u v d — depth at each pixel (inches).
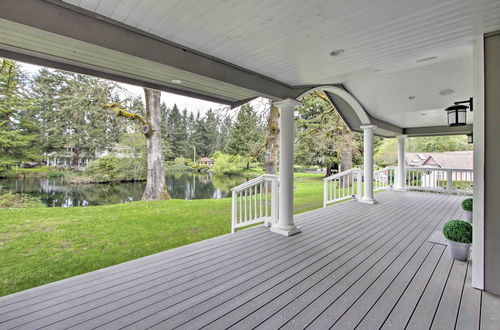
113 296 77.1
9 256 136.6
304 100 485.4
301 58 101.9
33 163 360.2
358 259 105.7
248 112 438.6
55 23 62.7
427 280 87.2
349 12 68.1
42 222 211.5
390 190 330.3
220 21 72.5
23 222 210.8
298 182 560.4
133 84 106.9
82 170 382.0
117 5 64.2
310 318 66.2
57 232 182.9
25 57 80.1
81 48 73.0
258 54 97.2
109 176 390.9
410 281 86.6
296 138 468.1
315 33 80.5
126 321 65.0
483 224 80.9
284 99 136.8
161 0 62.1
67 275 114.2
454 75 155.6
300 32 80.0
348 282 85.8
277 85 132.1
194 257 108.2
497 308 70.5
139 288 82.0
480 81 82.0
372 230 148.0
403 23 75.3
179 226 201.6
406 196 277.7
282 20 72.7
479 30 79.7
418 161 688.4
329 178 227.3
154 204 301.0
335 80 135.6
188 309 70.4
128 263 102.1
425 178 342.0
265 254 111.3
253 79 119.0
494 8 67.0
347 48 92.4
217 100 143.0
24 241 162.2
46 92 359.9
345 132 434.3
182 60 90.4
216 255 110.3
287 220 141.6
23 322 64.2
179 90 124.6
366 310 69.7
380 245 122.6
